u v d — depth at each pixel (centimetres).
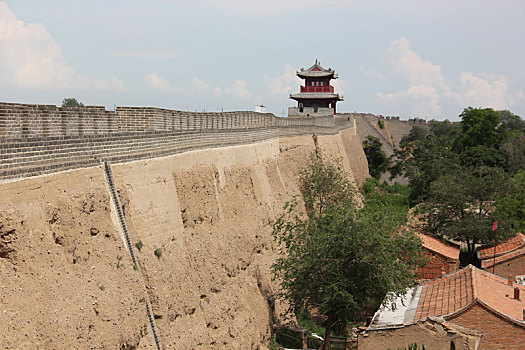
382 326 2828
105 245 2006
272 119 5347
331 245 3183
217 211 3200
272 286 3612
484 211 5997
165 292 2288
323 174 5591
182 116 3189
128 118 2705
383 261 3173
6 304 1488
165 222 2564
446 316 2742
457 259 4400
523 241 4703
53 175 1838
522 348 2608
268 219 4053
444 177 6431
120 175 2280
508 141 9844
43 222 1745
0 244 1562
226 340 2656
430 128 16075
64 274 1748
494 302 2847
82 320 1684
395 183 10631
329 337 3269
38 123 1995
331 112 9769
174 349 2192
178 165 2869
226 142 3775
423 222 5847
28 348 1462
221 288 2872
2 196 1586
